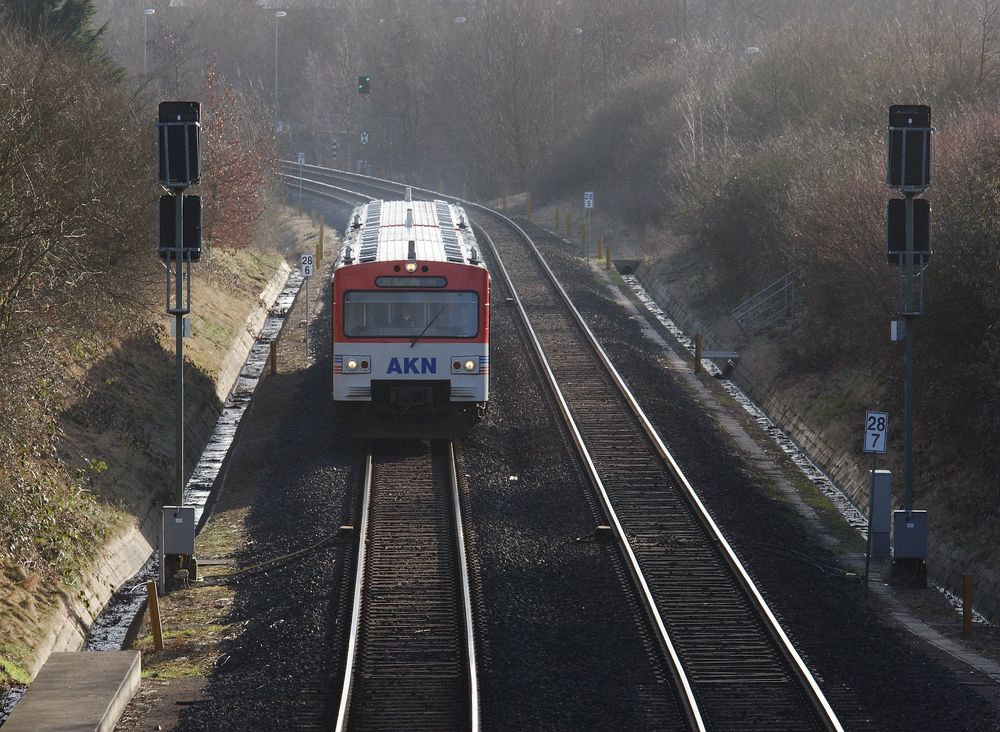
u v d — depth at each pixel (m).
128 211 92.75
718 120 179.25
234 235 146.62
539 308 137.00
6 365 65.44
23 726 44.16
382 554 64.81
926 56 130.25
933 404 81.88
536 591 59.50
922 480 78.31
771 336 119.56
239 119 170.88
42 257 67.62
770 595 59.47
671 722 46.31
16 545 60.06
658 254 171.38
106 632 60.28
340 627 55.19
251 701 47.97
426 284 82.88
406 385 82.94
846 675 50.53
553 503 73.69
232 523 74.00
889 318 89.44
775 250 128.75
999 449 72.25
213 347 113.94
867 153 105.44
